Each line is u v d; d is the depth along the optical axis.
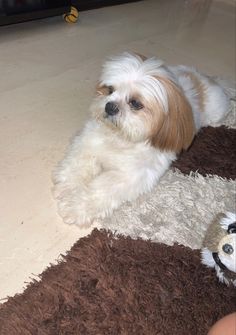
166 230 1.62
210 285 1.48
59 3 2.79
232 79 2.72
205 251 1.53
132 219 1.62
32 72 2.29
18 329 1.20
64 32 2.79
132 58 1.51
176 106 1.47
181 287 1.45
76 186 1.64
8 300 1.27
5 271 1.35
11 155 1.75
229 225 1.46
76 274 1.38
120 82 1.46
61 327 1.24
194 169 1.93
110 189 1.57
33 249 1.43
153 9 3.58
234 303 1.46
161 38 3.06
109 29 2.99
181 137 1.54
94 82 2.31
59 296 1.31
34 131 1.90
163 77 1.45
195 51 3.00
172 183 1.82
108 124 1.53
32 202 1.59
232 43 3.27
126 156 1.60
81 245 1.48
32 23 2.80
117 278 1.41
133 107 1.46
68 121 2.01
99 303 1.33
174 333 1.32
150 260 1.50
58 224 1.54
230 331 0.83
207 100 2.04
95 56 2.58
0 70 2.24
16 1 2.69
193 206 1.75
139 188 1.61
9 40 2.54
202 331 1.35
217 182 1.90
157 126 1.47
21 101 2.05
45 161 1.77
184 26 3.38
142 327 1.31
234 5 4.11
